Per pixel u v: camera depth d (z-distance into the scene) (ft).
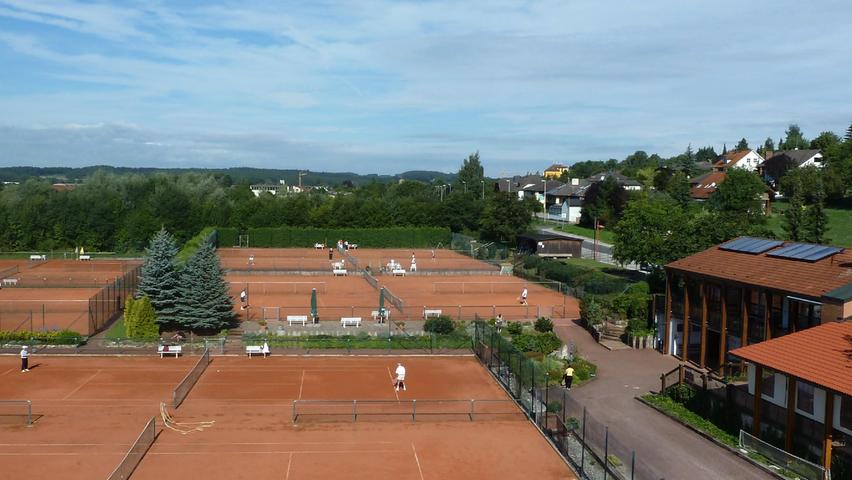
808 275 129.90
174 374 144.66
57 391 130.93
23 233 370.94
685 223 227.81
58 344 164.45
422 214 434.30
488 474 96.68
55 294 236.43
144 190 467.11
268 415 119.75
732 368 140.15
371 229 420.77
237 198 522.88
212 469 96.02
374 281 263.29
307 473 95.50
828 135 516.73
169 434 109.19
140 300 174.70
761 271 140.87
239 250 388.98
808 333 112.57
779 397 110.73
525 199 458.50
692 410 127.44
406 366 157.58
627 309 189.37
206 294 181.16
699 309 160.56
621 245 244.22
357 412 122.21
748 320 140.56
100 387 134.10
